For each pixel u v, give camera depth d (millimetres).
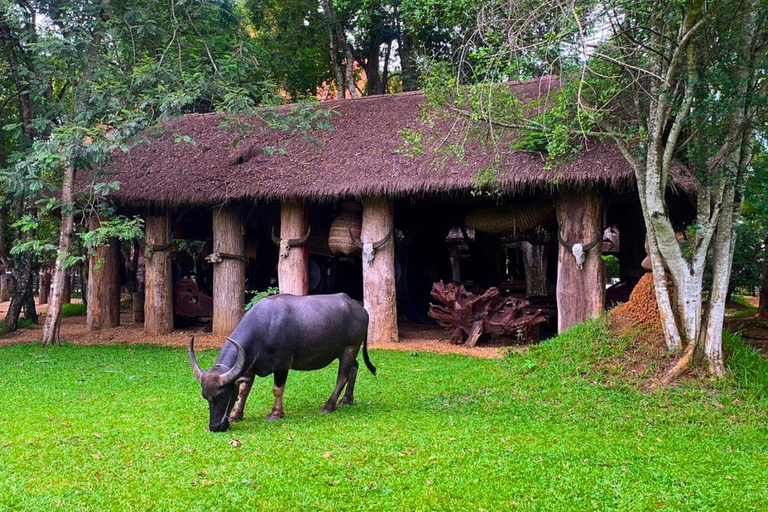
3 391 7586
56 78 12875
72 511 4031
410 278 15609
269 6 21078
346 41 20516
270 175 12484
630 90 8109
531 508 4133
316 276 15133
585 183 10125
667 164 7223
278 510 4074
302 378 8383
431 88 8406
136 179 13289
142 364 9625
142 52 11641
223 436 5570
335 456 5031
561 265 10844
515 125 8148
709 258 14766
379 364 9523
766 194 6992
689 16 6293
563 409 6695
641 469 4836
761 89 6996
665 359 7609
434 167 10977
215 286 13305
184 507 4105
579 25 6148
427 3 8047
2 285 29078
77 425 5973
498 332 11430
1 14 12297
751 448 5434
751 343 10008
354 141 12898
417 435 5625
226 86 11109
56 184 12906
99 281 14562
